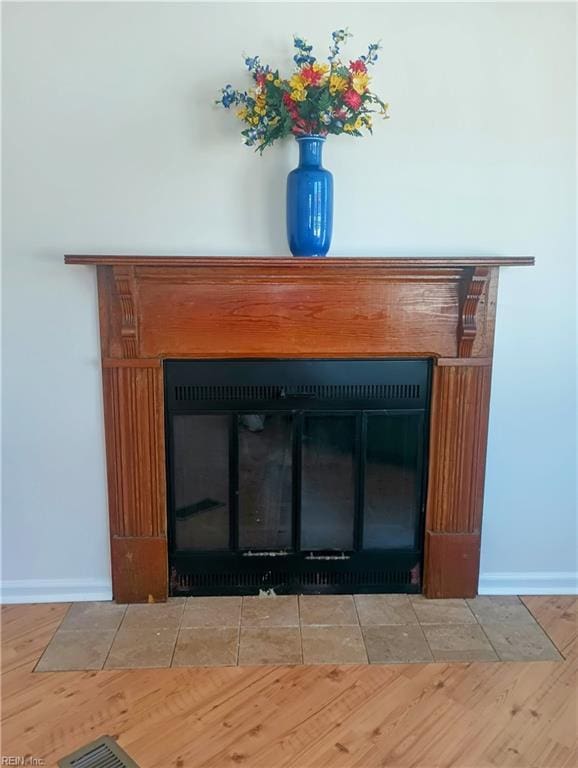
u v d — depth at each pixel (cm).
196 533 238
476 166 220
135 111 212
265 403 228
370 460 236
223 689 191
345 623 224
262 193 218
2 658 205
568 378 234
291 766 162
